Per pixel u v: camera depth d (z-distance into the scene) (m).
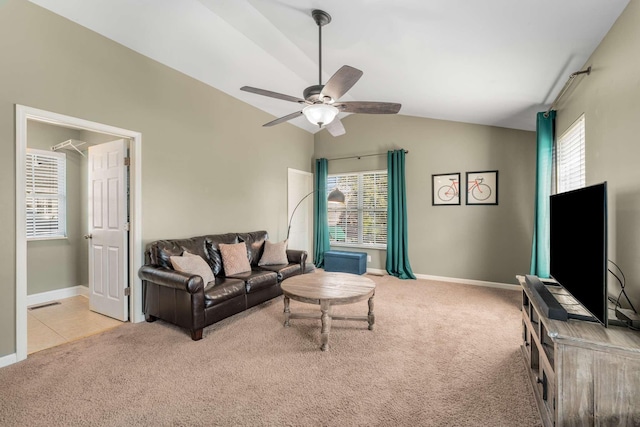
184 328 2.95
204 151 3.95
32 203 3.90
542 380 1.76
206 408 1.81
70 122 2.65
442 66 2.86
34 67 2.44
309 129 6.09
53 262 4.04
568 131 2.97
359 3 2.13
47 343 2.70
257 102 4.70
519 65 2.59
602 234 1.52
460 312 3.47
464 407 1.82
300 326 3.06
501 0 1.80
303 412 1.78
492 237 4.62
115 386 2.04
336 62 3.34
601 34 2.08
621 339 1.42
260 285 3.45
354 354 2.47
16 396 1.93
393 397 1.91
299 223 5.94
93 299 3.54
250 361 2.37
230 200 4.36
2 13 2.29
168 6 2.65
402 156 5.17
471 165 4.75
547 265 3.41
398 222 5.19
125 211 3.20
